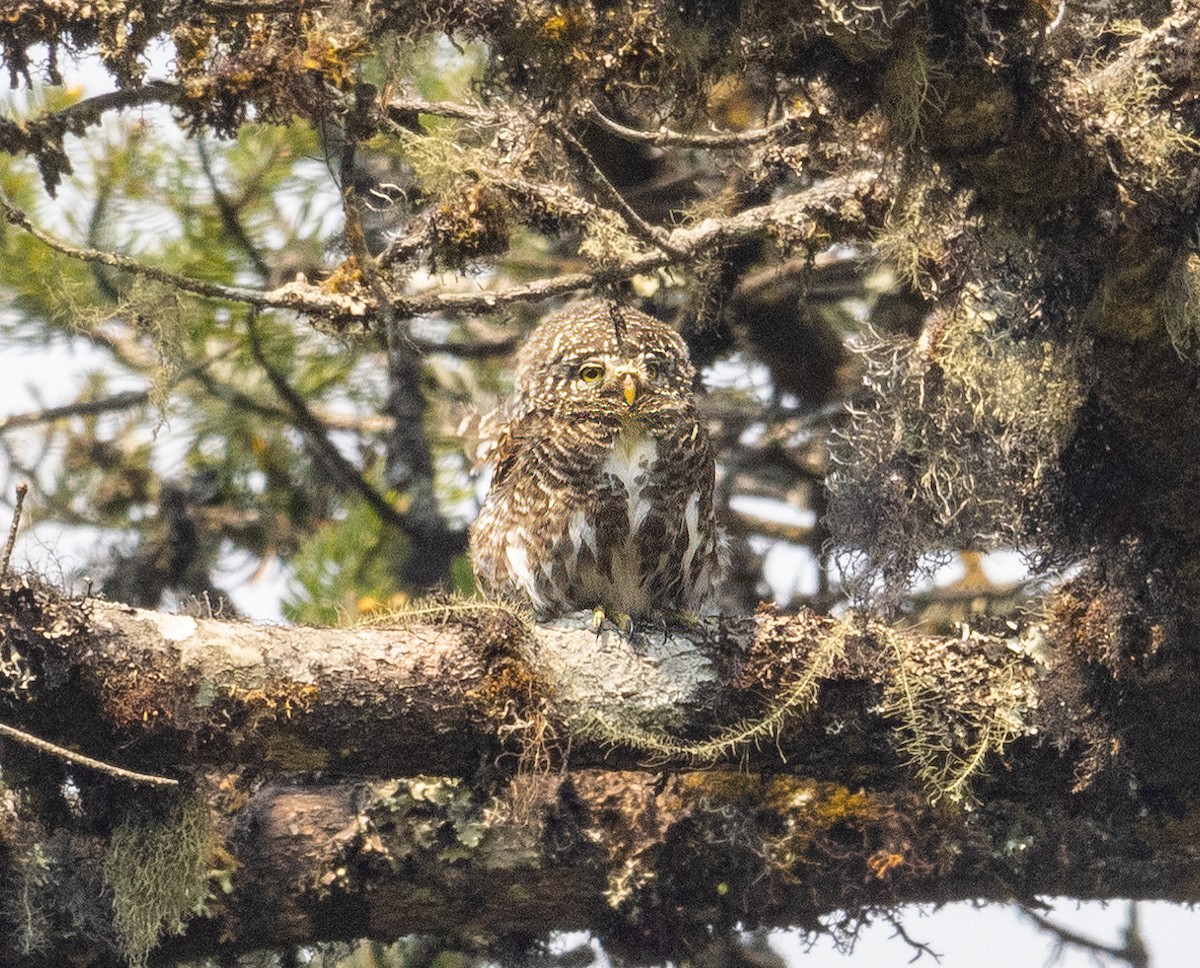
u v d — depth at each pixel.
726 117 10.37
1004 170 7.21
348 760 8.27
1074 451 8.59
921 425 8.62
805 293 9.63
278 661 8.02
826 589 13.19
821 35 6.89
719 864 9.68
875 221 9.09
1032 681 8.87
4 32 7.36
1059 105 7.09
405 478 13.63
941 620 12.93
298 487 14.07
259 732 8.02
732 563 13.62
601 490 10.66
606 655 8.60
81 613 7.77
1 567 7.15
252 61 7.45
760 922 9.85
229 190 11.59
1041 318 8.12
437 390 14.47
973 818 9.70
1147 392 8.01
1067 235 7.56
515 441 11.12
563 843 9.55
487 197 7.80
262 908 9.36
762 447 13.96
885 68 6.91
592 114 8.09
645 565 10.85
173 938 9.24
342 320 8.09
